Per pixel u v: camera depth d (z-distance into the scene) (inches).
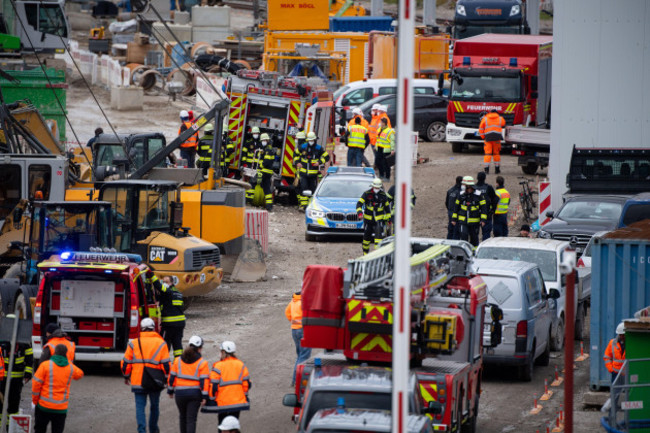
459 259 2516.0
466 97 6353.3
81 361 2775.6
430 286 2174.0
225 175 5251.0
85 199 3703.3
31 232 3078.2
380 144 5506.9
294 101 5211.6
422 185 5541.3
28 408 2500.0
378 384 1777.8
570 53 4475.9
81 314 2709.2
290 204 5462.6
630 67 4421.8
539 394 2677.2
